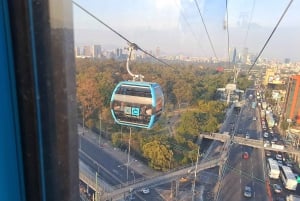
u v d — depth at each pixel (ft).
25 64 5.25
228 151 96.17
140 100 35.99
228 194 79.87
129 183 78.84
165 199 76.13
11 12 5.08
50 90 5.76
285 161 85.66
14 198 5.66
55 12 5.61
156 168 88.79
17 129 5.50
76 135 6.85
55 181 6.14
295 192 76.59
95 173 62.95
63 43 5.97
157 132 96.84
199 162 93.09
